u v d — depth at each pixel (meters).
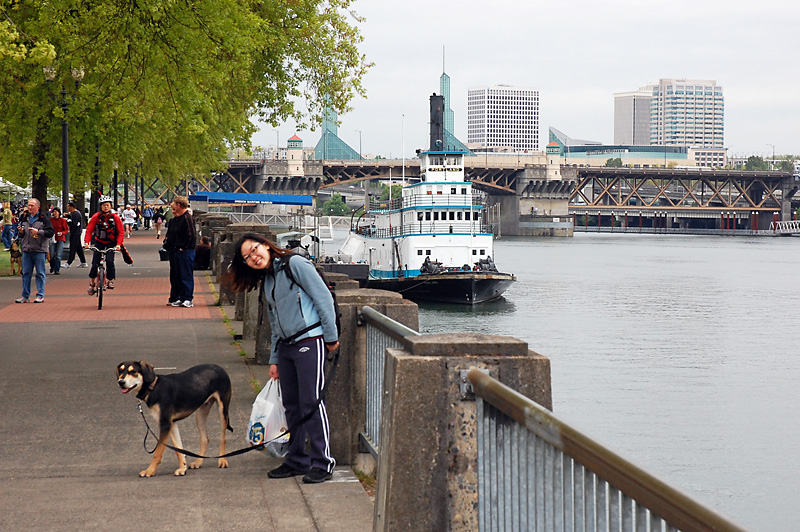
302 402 7.14
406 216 56.91
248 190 182.50
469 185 55.97
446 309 53.50
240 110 33.66
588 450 3.23
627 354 38.34
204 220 40.31
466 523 4.84
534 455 3.87
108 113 23.17
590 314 52.88
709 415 26.38
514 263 102.00
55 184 38.06
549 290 68.00
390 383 4.99
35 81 25.34
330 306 7.06
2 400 10.50
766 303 60.75
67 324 17.44
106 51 19.17
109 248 22.94
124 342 15.01
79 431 9.03
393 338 6.50
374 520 5.24
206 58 20.47
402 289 54.66
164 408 7.17
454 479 4.85
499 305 56.22
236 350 14.09
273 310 7.21
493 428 4.46
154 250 44.06
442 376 4.82
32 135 29.91
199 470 7.60
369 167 188.25
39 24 18.89
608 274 86.50
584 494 3.39
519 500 4.07
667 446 22.94
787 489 19.58
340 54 33.34
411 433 4.83
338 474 7.43
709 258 118.88
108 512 6.44
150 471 7.40
